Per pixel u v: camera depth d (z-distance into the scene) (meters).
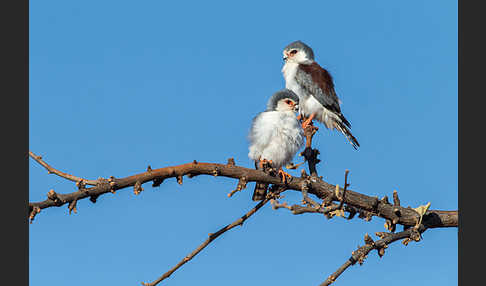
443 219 10.41
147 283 8.71
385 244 8.96
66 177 7.90
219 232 9.12
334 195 10.23
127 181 8.25
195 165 8.95
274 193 9.91
